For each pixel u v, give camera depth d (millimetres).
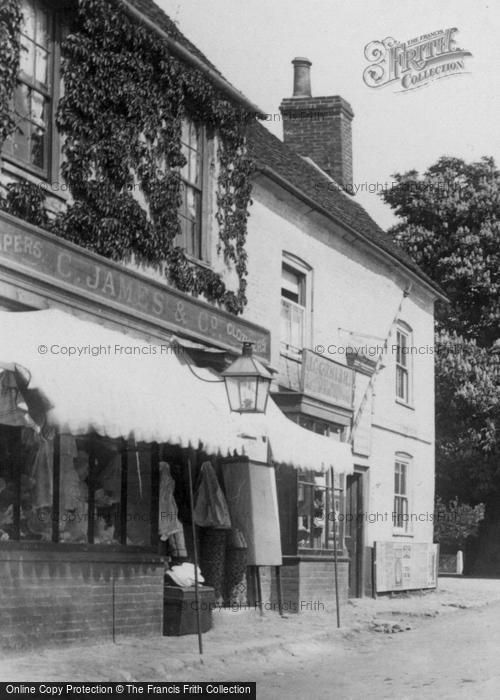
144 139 14234
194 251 15938
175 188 14750
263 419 14391
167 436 11406
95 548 11984
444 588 27594
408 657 12703
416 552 24500
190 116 15820
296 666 11883
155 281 14023
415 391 26391
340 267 21875
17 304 11562
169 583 13906
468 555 38875
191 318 14953
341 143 27203
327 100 27297
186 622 13609
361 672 11336
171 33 14930
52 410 9797
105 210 13219
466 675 10891
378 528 23250
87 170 13039
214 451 12539
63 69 12844
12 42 11539
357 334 21938
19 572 10781
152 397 11375
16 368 9703
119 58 13594
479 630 16297
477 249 37031
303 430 15969
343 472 16688
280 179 18391
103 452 12570
